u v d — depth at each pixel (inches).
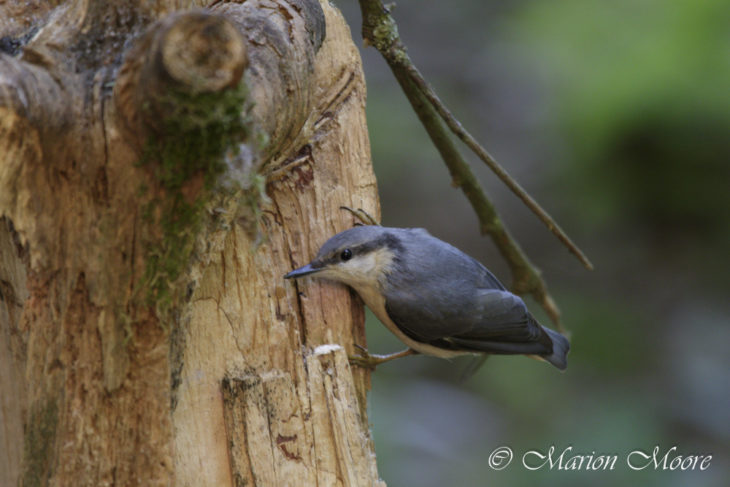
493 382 505.7
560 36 524.1
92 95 182.5
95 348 198.2
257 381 236.7
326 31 281.0
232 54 164.7
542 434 473.1
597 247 561.3
